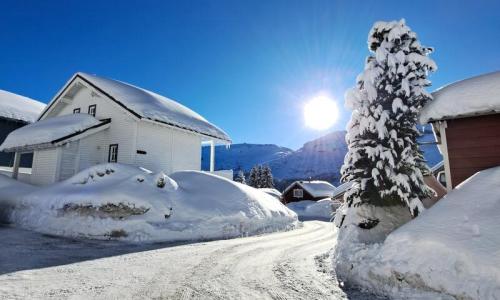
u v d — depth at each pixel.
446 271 4.99
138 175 13.80
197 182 16.80
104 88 19.92
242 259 8.43
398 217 8.53
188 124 21.61
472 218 5.77
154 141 19.84
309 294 5.61
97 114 20.91
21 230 12.35
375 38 9.79
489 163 8.15
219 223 13.81
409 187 8.01
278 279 6.54
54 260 7.87
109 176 14.38
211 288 5.73
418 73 9.05
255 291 5.66
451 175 8.58
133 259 8.18
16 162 20.27
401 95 9.01
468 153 8.45
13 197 15.25
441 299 4.77
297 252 9.90
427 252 5.45
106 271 6.86
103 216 11.83
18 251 8.71
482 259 4.75
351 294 5.66
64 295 5.20
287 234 15.44
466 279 4.70
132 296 5.21
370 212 8.79
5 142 19.73
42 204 13.48
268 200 19.23
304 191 53.56
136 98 20.80
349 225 8.65
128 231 11.38
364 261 6.51
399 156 8.58
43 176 17.72
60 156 17.38
